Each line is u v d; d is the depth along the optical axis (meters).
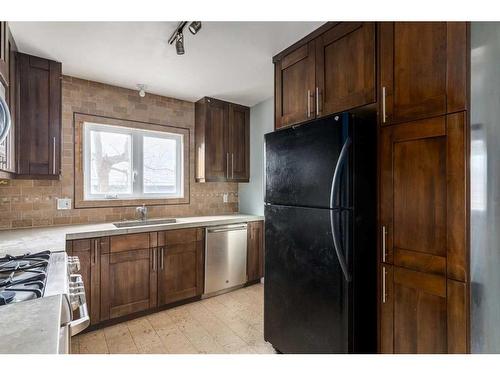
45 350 0.58
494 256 1.07
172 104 3.19
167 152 3.23
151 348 2.01
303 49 1.89
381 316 1.35
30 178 2.01
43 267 1.23
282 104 2.07
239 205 3.77
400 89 1.28
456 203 1.07
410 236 1.23
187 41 1.92
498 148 1.08
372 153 1.53
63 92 2.53
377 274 1.38
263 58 2.19
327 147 1.51
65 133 2.54
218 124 3.26
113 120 2.80
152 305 2.50
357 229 1.47
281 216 1.83
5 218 2.27
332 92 1.68
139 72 2.46
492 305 1.07
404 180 1.26
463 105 1.05
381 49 1.37
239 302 2.82
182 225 2.68
